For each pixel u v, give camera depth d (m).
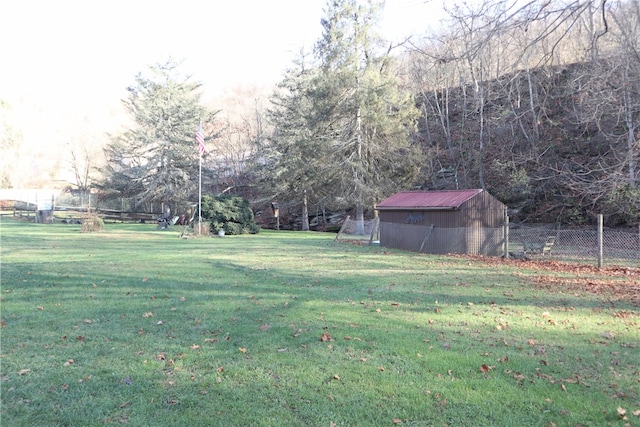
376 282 10.84
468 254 18.25
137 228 35.81
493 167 31.36
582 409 4.11
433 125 40.50
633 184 18.19
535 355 5.55
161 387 4.57
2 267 12.55
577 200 26.03
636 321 7.25
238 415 3.99
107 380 4.75
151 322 7.00
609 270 13.41
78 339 6.11
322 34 33.56
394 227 21.33
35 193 55.78
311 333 6.38
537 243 20.11
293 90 44.34
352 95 32.00
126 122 74.94
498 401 4.27
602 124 14.91
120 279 10.81
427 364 5.19
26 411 4.05
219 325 6.83
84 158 69.44
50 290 9.40
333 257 16.53
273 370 5.02
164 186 46.62
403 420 3.93
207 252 17.72
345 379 4.77
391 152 32.56
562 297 9.19
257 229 33.00
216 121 57.50
